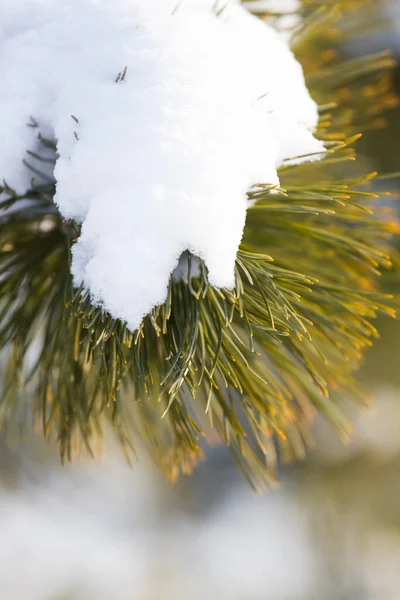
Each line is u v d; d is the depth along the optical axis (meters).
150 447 0.68
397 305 0.66
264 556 1.48
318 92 0.70
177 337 0.60
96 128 0.57
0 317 0.62
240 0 0.67
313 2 0.69
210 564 1.50
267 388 0.63
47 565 1.46
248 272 0.58
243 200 0.57
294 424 0.71
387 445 1.19
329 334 0.64
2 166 0.60
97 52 0.60
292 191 0.61
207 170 0.57
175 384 0.57
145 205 0.56
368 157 0.92
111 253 0.56
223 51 0.60
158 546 1.54
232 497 1.56
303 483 1.24
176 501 1.58
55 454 1.32
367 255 0.63
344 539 1.21
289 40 0.68
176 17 0.61
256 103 0.60
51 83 0.60
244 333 0.64
